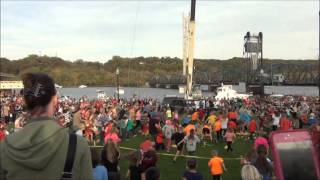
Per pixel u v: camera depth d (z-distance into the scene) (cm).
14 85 8688
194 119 3397
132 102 4916
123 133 2964
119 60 19112
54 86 291
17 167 265
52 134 272
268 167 1055
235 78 14125
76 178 274
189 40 5612
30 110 284
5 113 3794
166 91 16075
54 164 269
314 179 440
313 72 14000
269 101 6325
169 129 2508
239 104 5428
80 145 278
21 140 270
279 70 14450
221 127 2872
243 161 1274
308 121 3192
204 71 16688
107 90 16438
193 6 5528
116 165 966
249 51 10306
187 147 2252
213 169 1590
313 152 452
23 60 18888
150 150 1191
